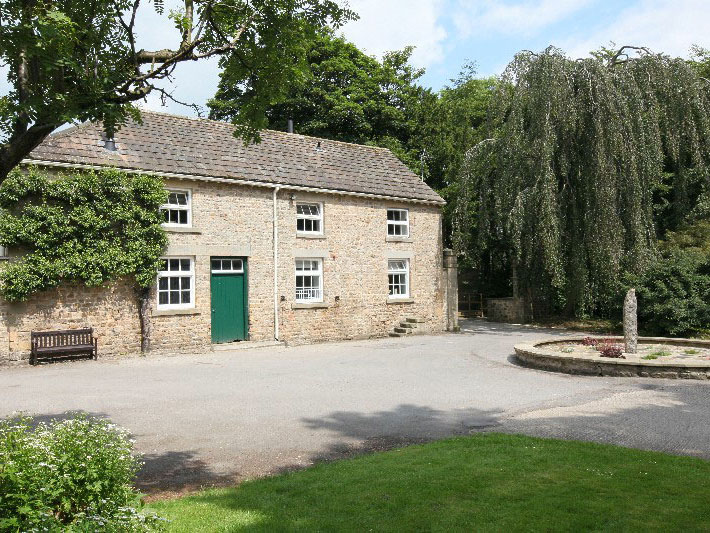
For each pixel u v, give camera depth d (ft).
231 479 20.11
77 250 48.60
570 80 70.44
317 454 23.04
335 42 110.01
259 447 24.07
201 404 32.32
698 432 25.03
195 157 59.00
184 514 15.99
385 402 32.81
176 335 55.31
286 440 25.12
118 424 27.73
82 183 48.65
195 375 42.39
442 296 80.12
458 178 84.74
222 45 21.63
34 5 17.58
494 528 14.84
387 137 111.75
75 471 13.03
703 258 67.87
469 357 51.85
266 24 21.89
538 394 34.45
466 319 101.60
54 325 48.44
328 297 67.72
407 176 81.25
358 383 39.01
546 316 92.99
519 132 72.79
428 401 32.99
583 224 72.18
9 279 45.39
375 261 72.84
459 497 17.03
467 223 81.66
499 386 37.37
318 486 18.31
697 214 76.79
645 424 26.50
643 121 70.03
